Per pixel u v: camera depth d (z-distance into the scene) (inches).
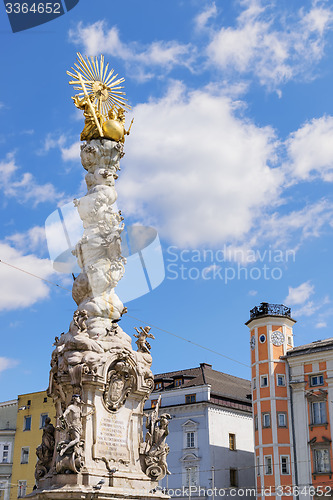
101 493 649.0
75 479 653.9
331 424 1593.3
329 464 1569.9
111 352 723.4
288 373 1712.6
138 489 695.1
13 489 1701.5
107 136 846.5
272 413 1678.2
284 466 1632.6
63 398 708.7
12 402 1808.6
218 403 1872.5
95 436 689.6
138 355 757.9
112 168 844.6
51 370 733.9
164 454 743.1
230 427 1891.0
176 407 1877.5
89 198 807.7
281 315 1770.4
